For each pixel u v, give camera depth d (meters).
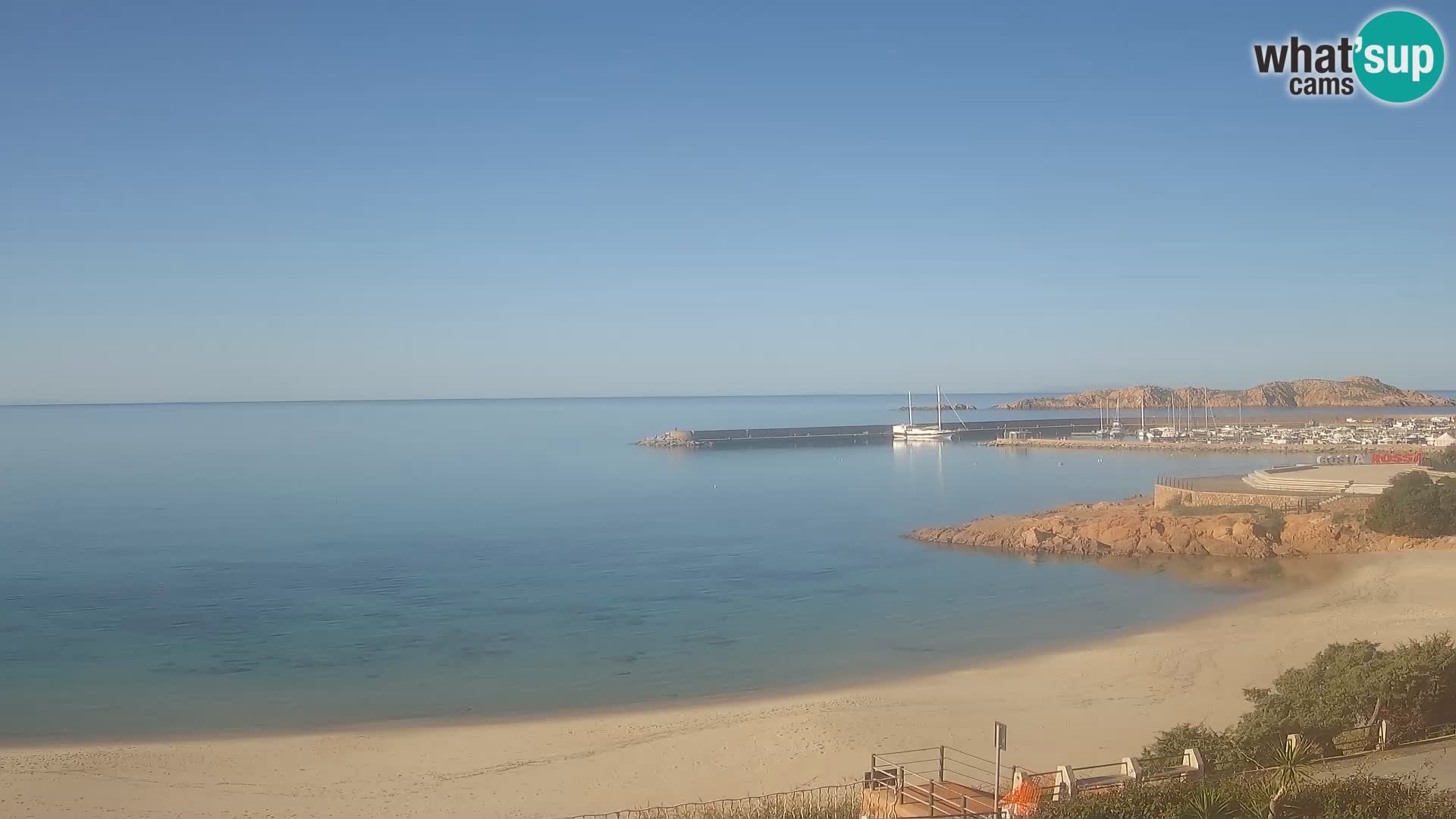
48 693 44.12
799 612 60.47
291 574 74.12
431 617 59.62
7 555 82.44
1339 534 75.56
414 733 38.28
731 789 31.56
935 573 73.50
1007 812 19.39
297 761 35.00
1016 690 41.66
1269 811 17.50
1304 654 44.66
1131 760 23.70
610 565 78.06
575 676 46.78
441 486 147.25
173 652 51.31
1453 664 29.05
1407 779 20.31
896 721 37.28
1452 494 72.56
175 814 30.16
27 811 30.39
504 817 29.75
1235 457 184.50
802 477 165.50
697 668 47.94
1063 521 86.56
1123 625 55.16
